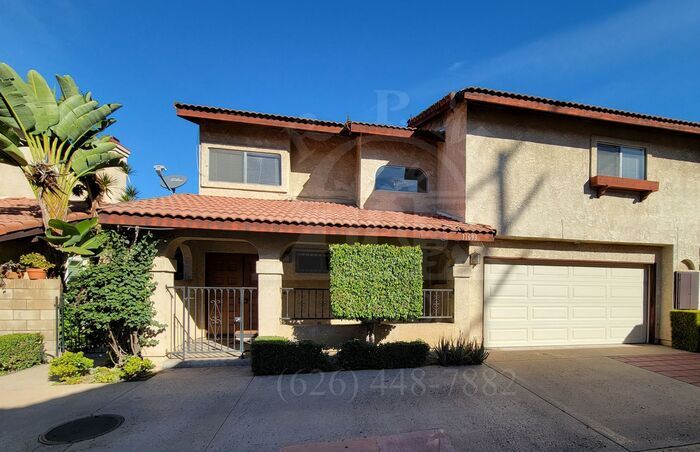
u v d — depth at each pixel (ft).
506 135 31.07
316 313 33.53
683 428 15.76
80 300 22.36
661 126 32.40
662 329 34.17
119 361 23.07
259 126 35.17
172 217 23.59
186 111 32.17
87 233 25.99
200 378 21.90
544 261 32.53
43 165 28.14
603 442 14.43
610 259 33.65
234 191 34.55
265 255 26.43
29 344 24.56
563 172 31.96
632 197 33.42
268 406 17.57
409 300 26.05
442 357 24.93
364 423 15.79
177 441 14.08
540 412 17.20
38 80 28.81
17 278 26.84
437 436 14.70
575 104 30.53
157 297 24.85
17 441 14.02
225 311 36.50
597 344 33.24
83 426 15.28
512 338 31.32
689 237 34.55
